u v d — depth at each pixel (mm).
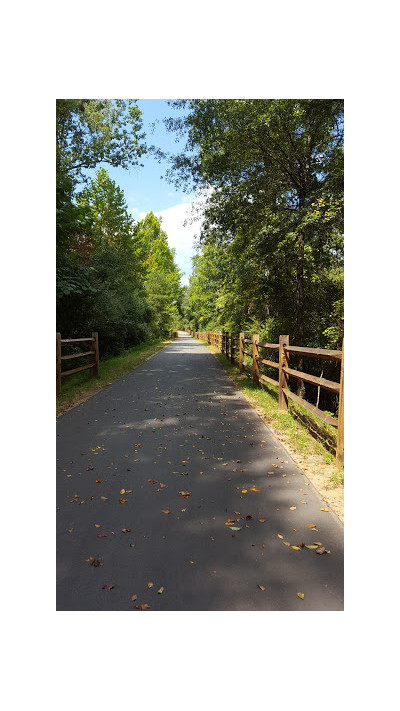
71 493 3736
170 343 33906
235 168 10320
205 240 12336
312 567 2645
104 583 2498
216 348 24656
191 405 7500
